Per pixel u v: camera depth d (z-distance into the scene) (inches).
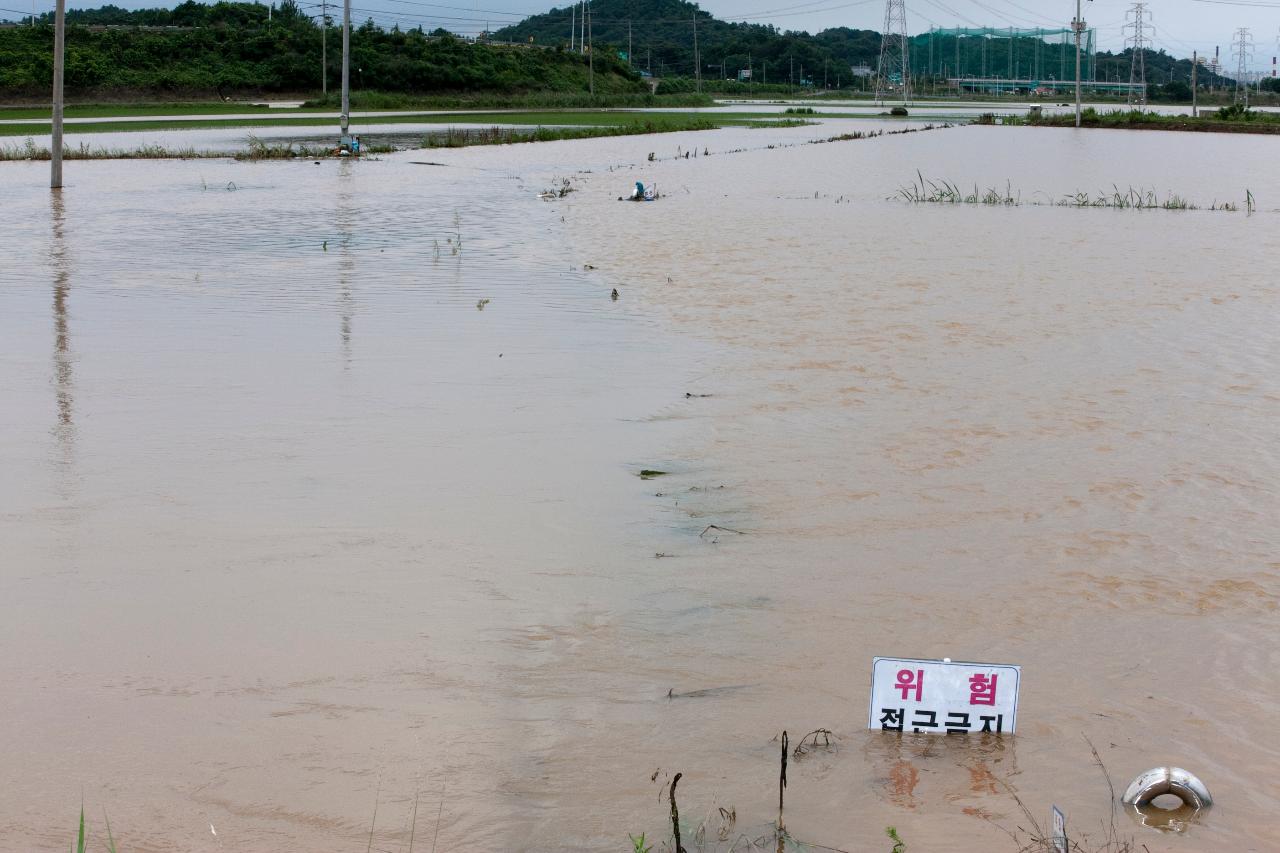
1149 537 304.8
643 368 478.6
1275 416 409.4
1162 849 176.2
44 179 1384.1
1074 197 1231.5
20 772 193.0
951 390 444.5
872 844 177.6
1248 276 701.3
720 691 225.1
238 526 303.6
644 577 278.7
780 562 288.4
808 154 1975.9
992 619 257.1
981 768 200.1
